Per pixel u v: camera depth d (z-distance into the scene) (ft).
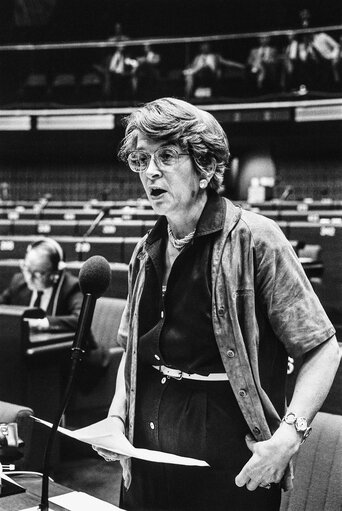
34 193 48.96
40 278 12.81
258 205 35.04
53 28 49.90
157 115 4.58
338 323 20.76
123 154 4.88
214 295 4.69
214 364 4.75
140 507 5.03
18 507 4.66
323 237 23.02
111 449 4.42
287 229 23.56
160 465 4.90
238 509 4.73
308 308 4.69
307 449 6.04
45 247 12.89
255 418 4.61
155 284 5.01
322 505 5.82
